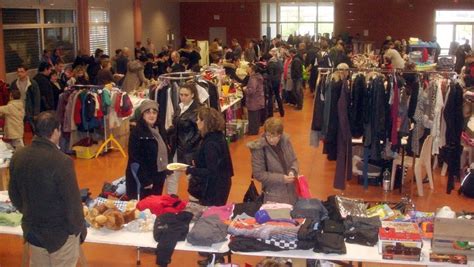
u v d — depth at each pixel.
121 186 4.95
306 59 16.25
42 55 12.84
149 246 3.66
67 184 3.22
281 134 4.38
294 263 3.64
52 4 13.52
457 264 3.40
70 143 8.82
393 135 6.53
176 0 22.36
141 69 10.39
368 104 6.48
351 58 14.70
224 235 3.65
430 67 12.37
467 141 7.05
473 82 9.33
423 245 3.61
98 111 8.58
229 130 9.90
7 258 5.04
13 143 7.93
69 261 3.40
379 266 3.94
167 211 4.06
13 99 8.00
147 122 4.64
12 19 12.05
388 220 3.89
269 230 3.52
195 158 4.50
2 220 3.98
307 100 15.07
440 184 7.34
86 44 14.98
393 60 12.48
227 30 22.72
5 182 5.59
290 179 4.26
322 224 3.76
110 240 3.70
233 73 11.38
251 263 4.86
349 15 21.84
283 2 22.30
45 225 3.27
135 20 18.30
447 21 21.08
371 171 7.28
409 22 21.38
